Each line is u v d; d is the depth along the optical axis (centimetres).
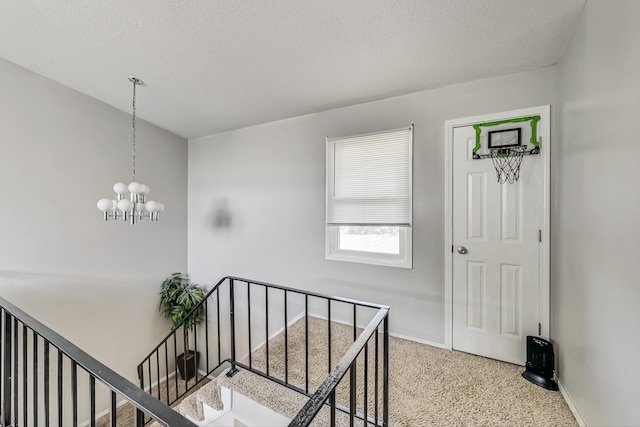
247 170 354
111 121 324
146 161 360
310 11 163
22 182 261
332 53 201
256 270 346
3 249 251
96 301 313
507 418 158
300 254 312
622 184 114
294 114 308
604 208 129
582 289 152
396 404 168
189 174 413
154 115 336
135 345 349
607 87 125
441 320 238
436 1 150
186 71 238
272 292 334
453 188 232
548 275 199
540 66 201
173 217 394
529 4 148
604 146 128
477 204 224
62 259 287
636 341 105
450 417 158
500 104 215
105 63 238
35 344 123
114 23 188
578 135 157
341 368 97
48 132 276
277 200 328
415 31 174
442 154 236
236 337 365
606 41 126
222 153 378
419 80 227
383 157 262
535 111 203
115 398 82
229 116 322
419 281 247
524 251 208
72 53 229
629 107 108
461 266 230
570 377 168
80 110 298
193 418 207
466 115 227
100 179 315
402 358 220
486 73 213
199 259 402
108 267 324
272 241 332
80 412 298
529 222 206
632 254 108
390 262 260
